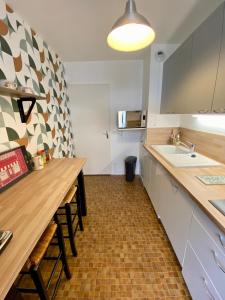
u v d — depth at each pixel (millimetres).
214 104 1146
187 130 2264
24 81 1525
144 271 1341
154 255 1489
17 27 1423
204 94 1267
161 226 1866
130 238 1694
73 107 3025
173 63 1877
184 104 1616
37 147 1747
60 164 1677
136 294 1177
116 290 1202
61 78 2621
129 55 2555
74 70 2834
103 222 1950
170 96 1985
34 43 1717
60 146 2465
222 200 925
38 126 1779
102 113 3053
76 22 1599
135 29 1106
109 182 3070
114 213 2125
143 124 2701
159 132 2562
